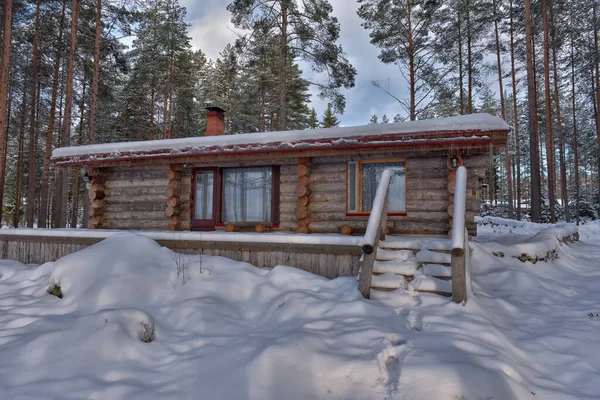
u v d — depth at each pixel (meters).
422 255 5.21
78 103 21.45
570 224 11.64
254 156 8.19
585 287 5.64
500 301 4.71
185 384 2.96
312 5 16.11
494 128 6.19
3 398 2.73
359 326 3.65
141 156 8.83
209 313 4.47
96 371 3.15
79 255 5.61
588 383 2.87
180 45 24.97
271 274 5.58
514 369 2.87
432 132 6.55
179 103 25.78
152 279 5.35
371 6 19.22
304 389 2.70
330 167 8.27
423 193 7.46
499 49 21.62
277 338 3.50
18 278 6.56
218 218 9.23
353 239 5.55
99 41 16.11
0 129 12.03
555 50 21.12
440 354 2.99
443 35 20.42
